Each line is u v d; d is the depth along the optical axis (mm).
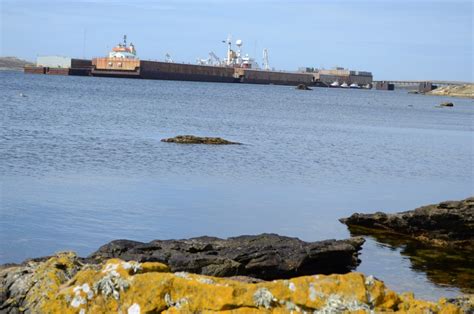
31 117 100062
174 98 197125
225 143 76625
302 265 24734
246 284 11594
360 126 126500
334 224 36938
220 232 33812
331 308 11273
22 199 38969
